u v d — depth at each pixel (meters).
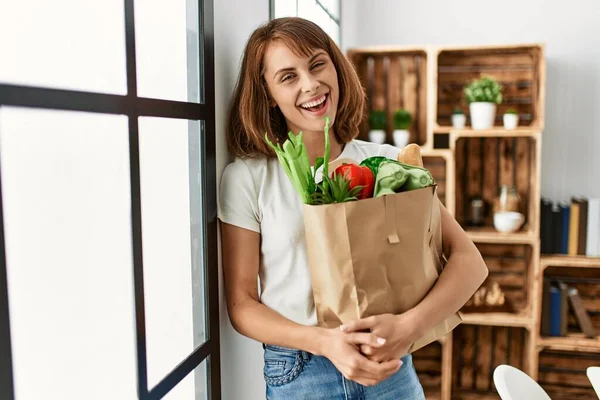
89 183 0.70
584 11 2.65
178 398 0.98
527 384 1.38
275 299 1.12
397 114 2.69
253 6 1.35
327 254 0.94
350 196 0.95
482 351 2.91
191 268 1.03
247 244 1.12
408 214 0.96
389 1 2.80
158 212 0.90
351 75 1.19
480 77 2.75
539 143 2.50
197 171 1.05
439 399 2.80
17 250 0.59
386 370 0.95
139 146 0.82
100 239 0.73
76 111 0.66
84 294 0.70
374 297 0.96
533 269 2.58
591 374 1.47
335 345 0.96
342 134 1.24
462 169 2.82
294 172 0.95
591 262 2.53
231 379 1.23
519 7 2.70
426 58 2.76
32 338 0.61
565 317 2.64
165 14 0.91
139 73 0.83
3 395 0.55
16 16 0.57
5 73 0.56
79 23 0.68
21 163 0.59
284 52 1.06
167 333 0.93
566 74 2.70
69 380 0.67
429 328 1.00
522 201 2.79
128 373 0.80
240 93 1.16
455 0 2.75
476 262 1.13
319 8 2.25
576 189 2.76
